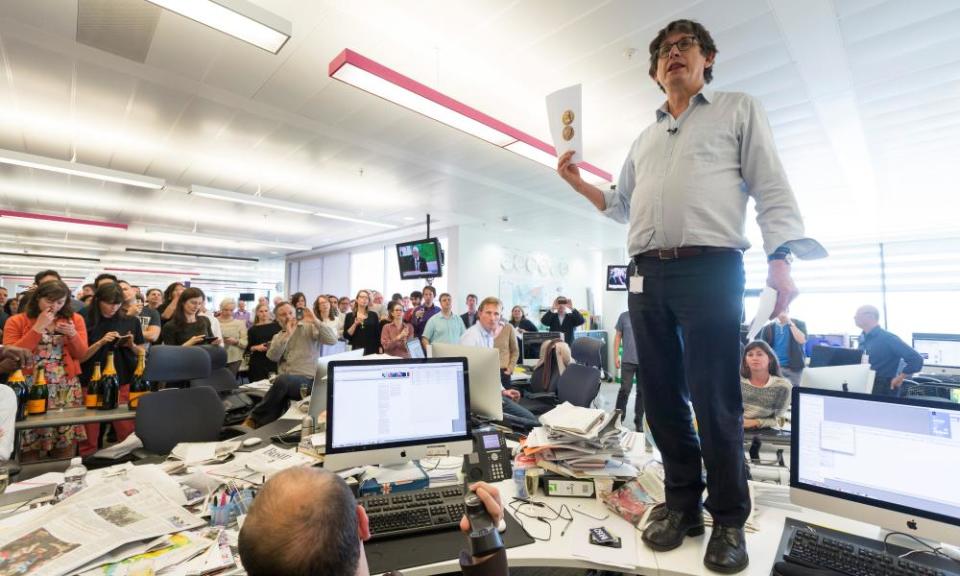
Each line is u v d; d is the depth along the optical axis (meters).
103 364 2.91
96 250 11.17
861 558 1.02
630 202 1.40
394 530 1.19
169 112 3.54
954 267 6.88
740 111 1.12
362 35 2.58
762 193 1.09
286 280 13.51
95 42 2.60
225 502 1.26
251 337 4.78
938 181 4.93
